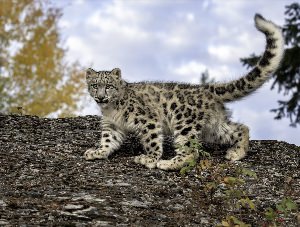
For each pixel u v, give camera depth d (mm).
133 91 9484
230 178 7395
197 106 9406
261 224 7031
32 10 22312
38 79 21453
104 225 6570
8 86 21109
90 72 9484
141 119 9305
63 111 21031
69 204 7066
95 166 8805
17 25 22141
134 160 9164
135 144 10305
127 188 7848
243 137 9492
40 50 21766
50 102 21141
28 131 10836
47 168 8508
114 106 9406
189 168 8125
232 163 9227
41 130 10992
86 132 11031
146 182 8172
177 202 7504
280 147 10430
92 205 7082
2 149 9359
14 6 22078
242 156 9453
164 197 7652
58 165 8703
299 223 7090
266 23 9250
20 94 21203
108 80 9258
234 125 9570
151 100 9453
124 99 9406
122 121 9438
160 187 7992
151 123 9266
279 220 7078
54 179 8023
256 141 10812
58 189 7625
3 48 21781
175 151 9773
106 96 9234
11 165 8508
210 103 9461
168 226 6738
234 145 9523
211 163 8852
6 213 6699
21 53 21578
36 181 7902
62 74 21547
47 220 6594
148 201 7441
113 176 8336
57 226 6445
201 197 7734
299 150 10344
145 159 9031
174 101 9461
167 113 9453
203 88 9594
